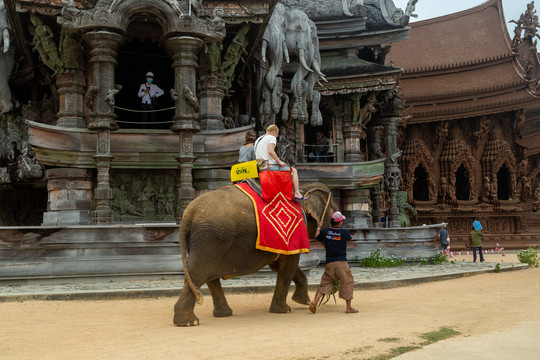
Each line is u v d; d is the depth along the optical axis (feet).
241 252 28.37
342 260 31.78
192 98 59.21
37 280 45.14
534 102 163.22
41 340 23.25
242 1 66.85
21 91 83.76
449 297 39.50
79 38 62.75
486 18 175.94
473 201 163.02
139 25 65.46
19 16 64.18
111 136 61.05
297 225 30.19
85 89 64.39
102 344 22.21
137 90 83.20
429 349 20.63
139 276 48.21
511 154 166.71
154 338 23.39
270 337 23.21
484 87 159.43
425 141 164.96
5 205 82.79
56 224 60.08
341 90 96.37
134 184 63.46
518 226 166.50
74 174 61.00
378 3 106.73
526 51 168.14
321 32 103.09
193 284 26.55
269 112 78.18
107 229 48.26
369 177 91.81
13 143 78.18
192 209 28.04
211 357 19.47
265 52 76.54
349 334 23.84
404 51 175.11
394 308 33.40
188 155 59.72
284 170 30.14
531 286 47.21
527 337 22.99
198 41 59.93
